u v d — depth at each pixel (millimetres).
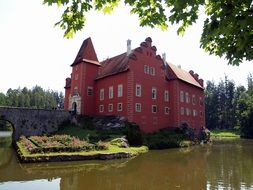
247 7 4668
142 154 31578
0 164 22812
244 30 4809
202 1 5047
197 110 60688
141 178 18266
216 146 45031
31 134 40594
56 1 5555
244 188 15516
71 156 24562
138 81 45344
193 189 15352
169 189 15344
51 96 140750
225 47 5508
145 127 45500
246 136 75250
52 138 30281
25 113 40656
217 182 17188
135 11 6305
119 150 29312
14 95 127750
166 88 51531
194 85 59344
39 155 23562
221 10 4789
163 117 49719
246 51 5180
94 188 15422
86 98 50344
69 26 6324
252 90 98500
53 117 42906
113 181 17250
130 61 44625
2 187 15336
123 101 44656
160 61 50688
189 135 49469
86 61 51000
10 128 105250
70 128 42094
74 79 52969
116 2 6238
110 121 42844
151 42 48969
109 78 48531
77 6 6125
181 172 20641
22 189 14945
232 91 107312
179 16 5344
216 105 104500
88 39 53188
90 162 24312
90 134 36406
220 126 102875
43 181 16938
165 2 5375
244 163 25469
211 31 4961
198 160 27406
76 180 17375
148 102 46719
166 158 28672
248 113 75562
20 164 22422
